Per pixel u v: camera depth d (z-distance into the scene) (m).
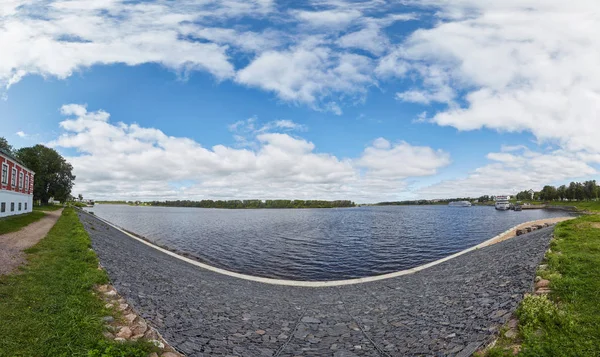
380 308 14.55
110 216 122.88
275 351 9.84
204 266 28.42
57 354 7.04
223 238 53.47
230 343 10.05
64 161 93.88
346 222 93.56
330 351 9.88
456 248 40.97
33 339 7.55
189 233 62.06
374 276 25.14
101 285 12.67
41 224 34.16
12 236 23.33
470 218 108.06
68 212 59.69
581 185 180.12
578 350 6.88
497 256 22.08
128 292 12.93
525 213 140.75
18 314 8.73
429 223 85.38
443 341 9.61
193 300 14.38
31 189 50.84
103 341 7.62
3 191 37.28
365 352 9.72
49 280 12.30
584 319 8.19
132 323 9.44
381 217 122.62
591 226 22.45
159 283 16.30
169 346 8.61
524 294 11.04
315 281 24.09
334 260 33.81
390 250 39.97
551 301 9.48
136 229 69.50
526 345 7.31
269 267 30.47
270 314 13.72
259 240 50.50
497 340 8.13
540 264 14.59
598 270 11.65
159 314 11.29
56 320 8.61
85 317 8.93
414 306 14.10
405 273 24.39
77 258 16.73
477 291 14.20
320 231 65.06
